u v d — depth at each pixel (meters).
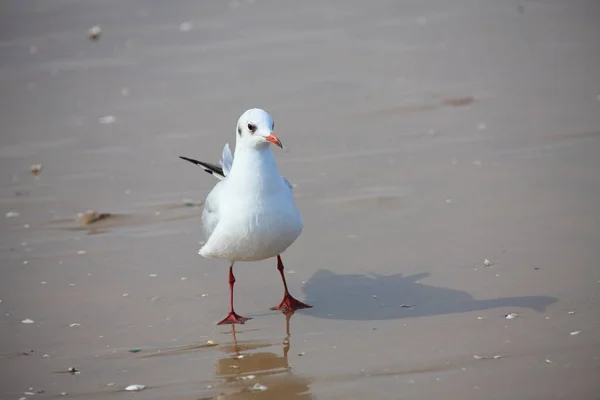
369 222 13.31
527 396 8.25
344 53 22.72
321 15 26.23
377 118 18.20
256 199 10.08
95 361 9.72
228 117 18.88
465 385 8.55
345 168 15.68
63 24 26.70
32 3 28.62
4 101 21.00
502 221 12.81
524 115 17.59
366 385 8.73
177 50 23.92
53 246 13.30
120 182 15.88
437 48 22.59
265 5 27.66
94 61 23.52
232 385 8.95
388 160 15.88
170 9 27.78
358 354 9.44
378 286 11.24
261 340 10.01
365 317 10.42
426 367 9.00
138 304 11.20
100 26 26.36
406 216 13.40
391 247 12.38
